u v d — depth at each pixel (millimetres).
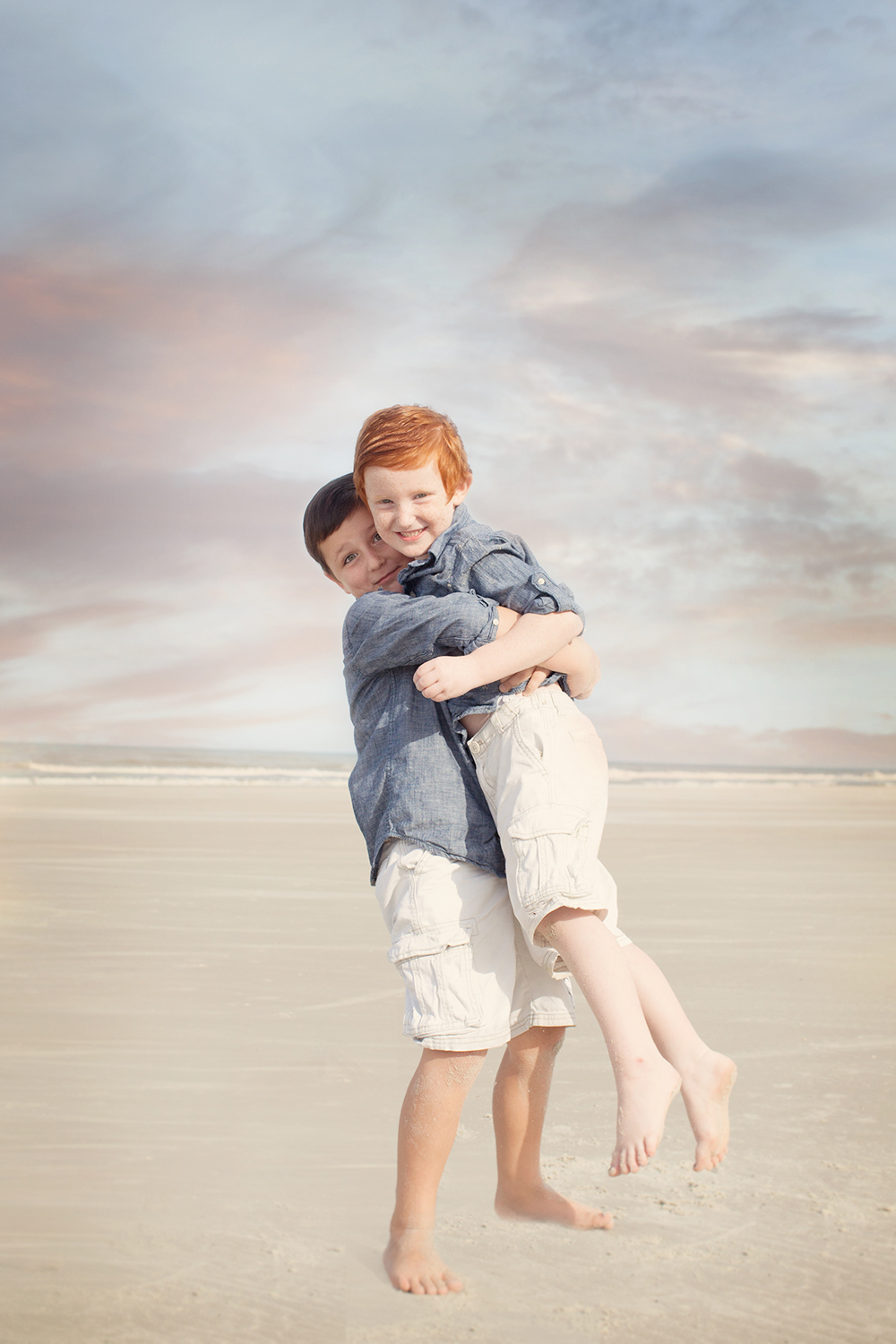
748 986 3270
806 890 5355
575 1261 1601
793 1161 1975
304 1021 2820
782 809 11844
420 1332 1387
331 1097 2258
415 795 1827
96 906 4617
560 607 1915
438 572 1961
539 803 1756
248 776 19953
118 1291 1478
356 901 4836
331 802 12242
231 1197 1788
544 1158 2012
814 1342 1368
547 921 1698
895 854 7105
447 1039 1695
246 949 3729
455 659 1796
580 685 2021
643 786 18359
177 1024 2770
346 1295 1484
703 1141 1666
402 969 1769
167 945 3775
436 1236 1687
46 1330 1368
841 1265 1583
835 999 3111
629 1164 1493
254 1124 2102
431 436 1924
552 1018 1839
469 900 1773
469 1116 2240
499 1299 1483
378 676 1962
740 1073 2453
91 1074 2371
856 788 18422
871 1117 2188
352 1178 1869
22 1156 1929
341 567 2135
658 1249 1639
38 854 6469
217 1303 1450
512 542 1994
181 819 9227
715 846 7500
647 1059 1565
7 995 3039
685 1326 1411
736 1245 1648
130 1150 1970
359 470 1965
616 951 1671
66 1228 1664
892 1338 1384
